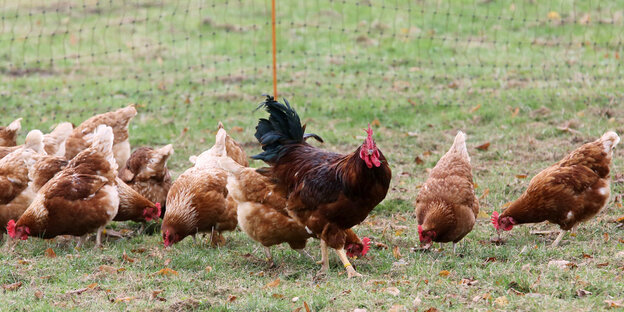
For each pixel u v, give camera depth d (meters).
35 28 20.86
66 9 22.44
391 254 7.99
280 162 7.54
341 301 6.34
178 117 14.32
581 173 7.94
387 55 17.97
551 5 21.17
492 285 6.55
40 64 18.16
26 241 8.63
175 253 8.15
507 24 19.95
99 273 7.19
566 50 17.38
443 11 21.17
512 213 8.17
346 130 13.37
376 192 6.91
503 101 14.17
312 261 7.89
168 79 16.80
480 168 11.01
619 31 18.75
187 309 6.25
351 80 16.16
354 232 8.65
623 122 12.50
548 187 7.94
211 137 13.14
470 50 18.08
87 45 19.62
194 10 22.17
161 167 9.45
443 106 14.29
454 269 7.23
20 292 6.64
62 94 15.81
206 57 18.45
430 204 8.05
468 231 8.11
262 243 7.75
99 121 10.67
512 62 16.88
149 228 9.47
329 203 7.02
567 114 13.23
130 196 8.95
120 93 15.94
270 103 7.73
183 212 8.29
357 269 7.54
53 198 8.16
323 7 21.86
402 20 20.64
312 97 15.09
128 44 19.56
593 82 14.75
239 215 7.71
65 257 7.81
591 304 5.91
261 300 6.37
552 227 8.80
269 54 18.44
